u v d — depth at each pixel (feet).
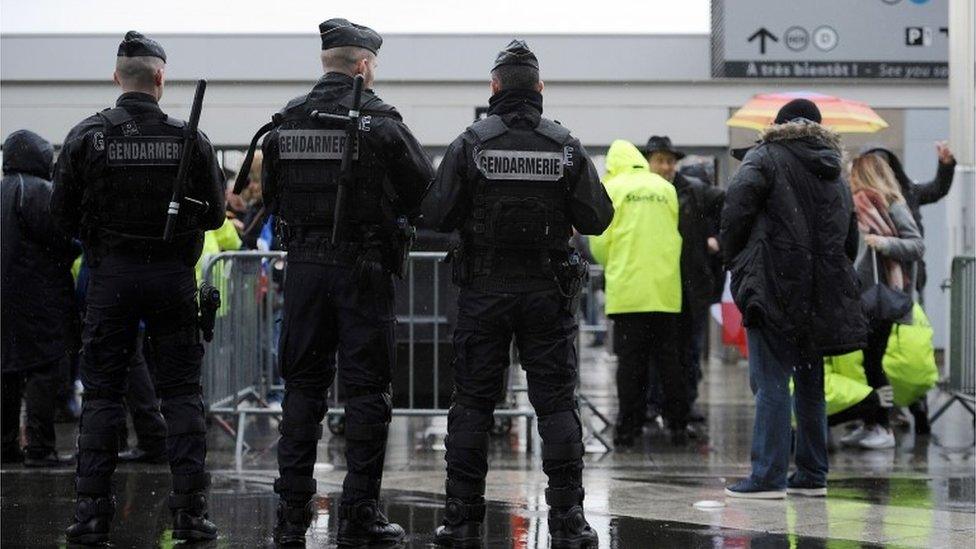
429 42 66.74
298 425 22.12
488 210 21.12
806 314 26.63
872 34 67.21
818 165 26.55
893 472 31.71
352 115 21.04
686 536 23.04
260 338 37.32
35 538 22.98
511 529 23.70
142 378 32.17
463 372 21.66
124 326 22.39
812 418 27.68
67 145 22.00
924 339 36.60
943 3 67.46
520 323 21.50
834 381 35.17
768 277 26.63
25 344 31.63
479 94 66.90
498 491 28.35
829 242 26.68
